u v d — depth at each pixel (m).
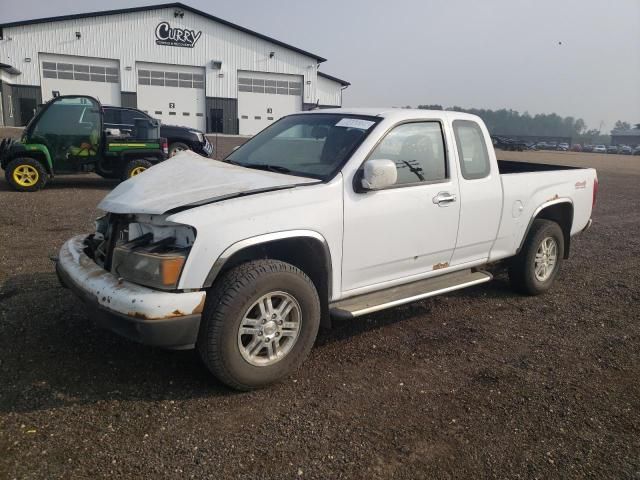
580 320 5.32
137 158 12.63
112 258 3.54
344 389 3.72
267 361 3.61
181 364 3.92
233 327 3.38
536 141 92.44
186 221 3.27
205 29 40.66
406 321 5.08
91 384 3.56
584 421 3.49
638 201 14.77
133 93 39.66
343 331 4.76
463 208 4.74
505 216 5.20
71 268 3.76
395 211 4.20
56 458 2.80
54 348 4.01
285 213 3.60
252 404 3.46
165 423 3.18
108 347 4.08
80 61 38.03
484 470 2.95
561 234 5.98
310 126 4.64
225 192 3.58
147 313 3.15
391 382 3.86
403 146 4.36
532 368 4.21
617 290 6.38
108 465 2.78
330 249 3.85
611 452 3.17
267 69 43.22
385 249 4.20
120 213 3.57
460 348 4.52
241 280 3.39
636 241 9.28
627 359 4.47
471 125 4.98
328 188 3.85
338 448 3.05
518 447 3.17
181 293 3.25
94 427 3.09
